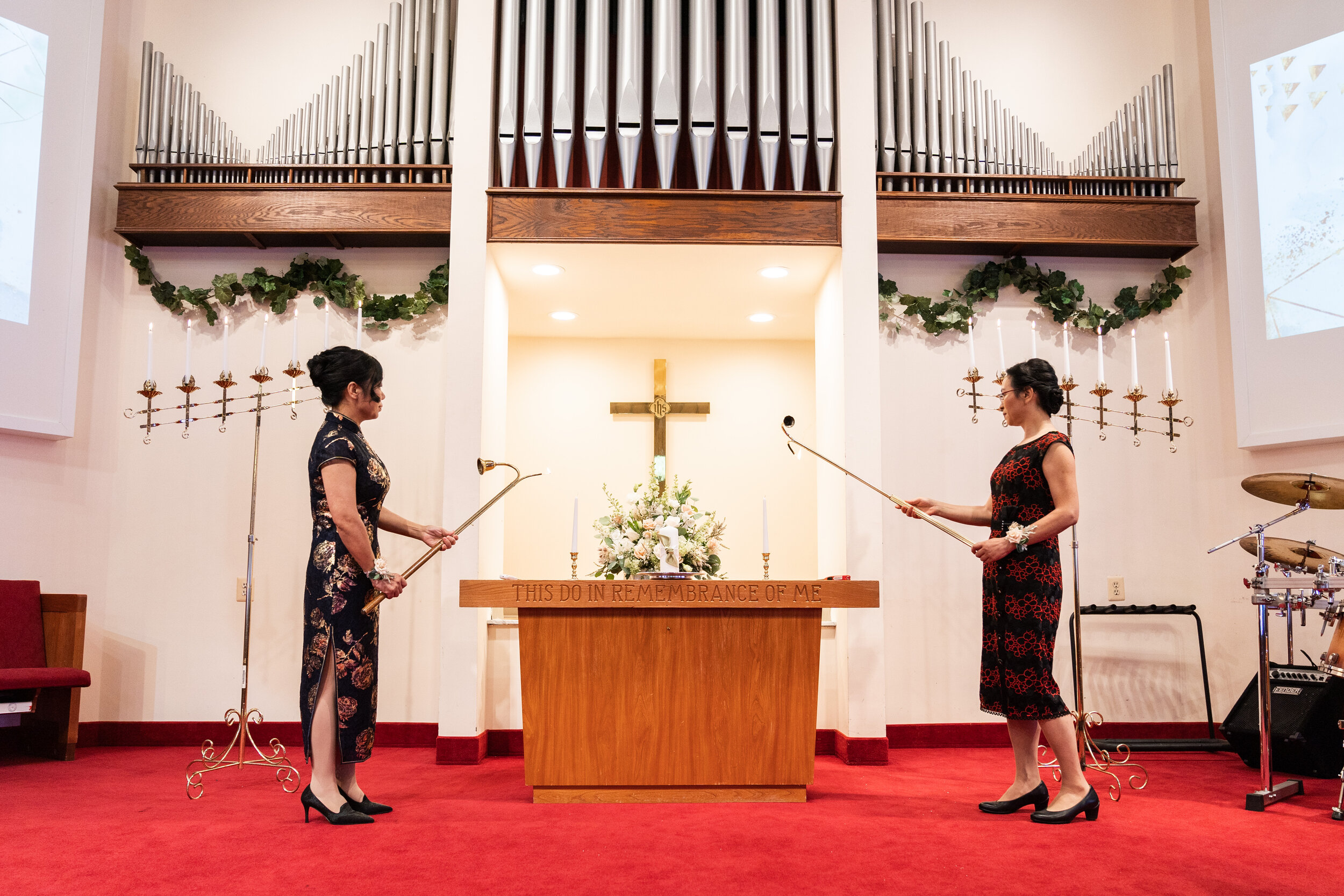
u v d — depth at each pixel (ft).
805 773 10.81
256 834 8.89
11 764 13.42
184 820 9.55
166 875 7.49
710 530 13.20
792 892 7.11
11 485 14.97
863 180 15.05
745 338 19.81
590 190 14.71
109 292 16.37
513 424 19.44
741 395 19.74
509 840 8.71
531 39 15.12
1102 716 14.71
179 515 16.20
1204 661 15.40
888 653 16.10
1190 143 17.28
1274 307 15.33
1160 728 16.03
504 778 12.48
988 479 16.60
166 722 15.74
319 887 7.18
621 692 10.84
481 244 14.73
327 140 16.55
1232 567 16.11
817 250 15.01
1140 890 7.18
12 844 8.50
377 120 16.48
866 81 15.26
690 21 15.25
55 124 15.47
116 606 15.92
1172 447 16.65
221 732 15.75
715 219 14.75
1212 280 16.67
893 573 16.26
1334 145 14.92
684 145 15.81
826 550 16.03
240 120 17.42
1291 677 13.21
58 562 15.43
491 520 15.29
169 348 16.56
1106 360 16.92
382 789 11.59
